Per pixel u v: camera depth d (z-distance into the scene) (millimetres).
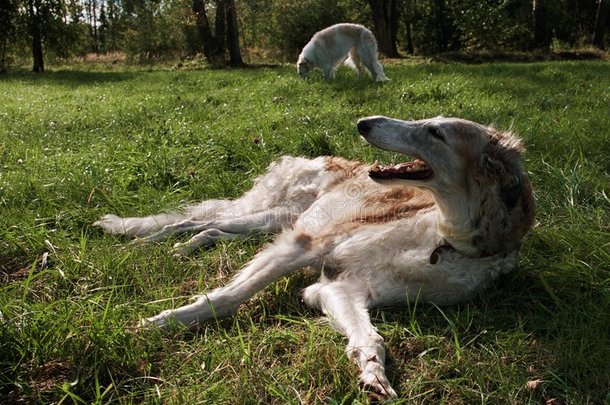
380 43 27094
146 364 2760
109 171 5562
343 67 16969
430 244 3398
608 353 2777
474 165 3258
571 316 3137
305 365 2678
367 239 3514
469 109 8172
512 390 2549
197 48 31656
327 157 4773
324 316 3318
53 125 8508
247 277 3439
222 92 12078
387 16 27094
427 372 2699
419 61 23750
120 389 2605
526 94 10188
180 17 30891
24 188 5145
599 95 9961
